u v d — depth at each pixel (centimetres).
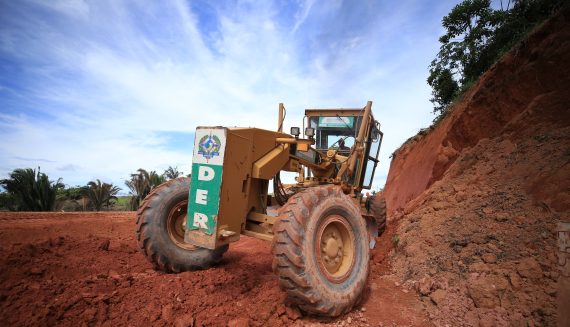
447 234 440
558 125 499
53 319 268
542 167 435
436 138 983
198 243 328
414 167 1111
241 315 310
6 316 265
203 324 288
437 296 337
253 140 377
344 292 324
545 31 598
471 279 338
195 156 344
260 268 477
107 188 2728
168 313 295
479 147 630
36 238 578
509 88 650
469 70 1233
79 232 682
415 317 322
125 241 600
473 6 1231
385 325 310
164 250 413
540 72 584
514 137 563
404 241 502
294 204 316
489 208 439
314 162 516
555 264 305
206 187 332
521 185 442
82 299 303
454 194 548
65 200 2733
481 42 1202
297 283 290
